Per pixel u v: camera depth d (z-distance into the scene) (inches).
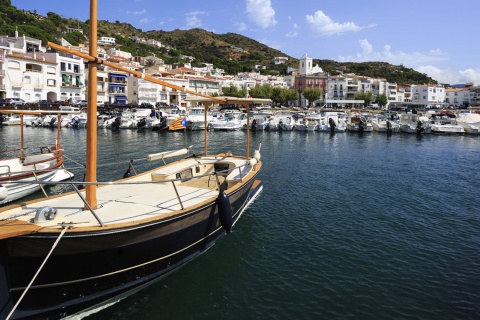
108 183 272.5
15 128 2103.8
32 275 245.6
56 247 244.4
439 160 1139.9
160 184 436.5
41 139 1582.2
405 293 342.3
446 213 583.2
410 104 4830.2
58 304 265.3
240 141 1633.9
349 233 491.5
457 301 329.4
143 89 3412.9
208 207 362.6
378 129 2118.6
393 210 595.8
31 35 3782.0
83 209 312.7
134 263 297.4
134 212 319.6
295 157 1161.4
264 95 3954.2
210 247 425.1
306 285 355.6
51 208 261.7
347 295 338.3
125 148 1315.2
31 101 2484.0
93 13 291.7
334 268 390.9
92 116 300.4
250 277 368.5
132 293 317.1
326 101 4301.2
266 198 661.3
